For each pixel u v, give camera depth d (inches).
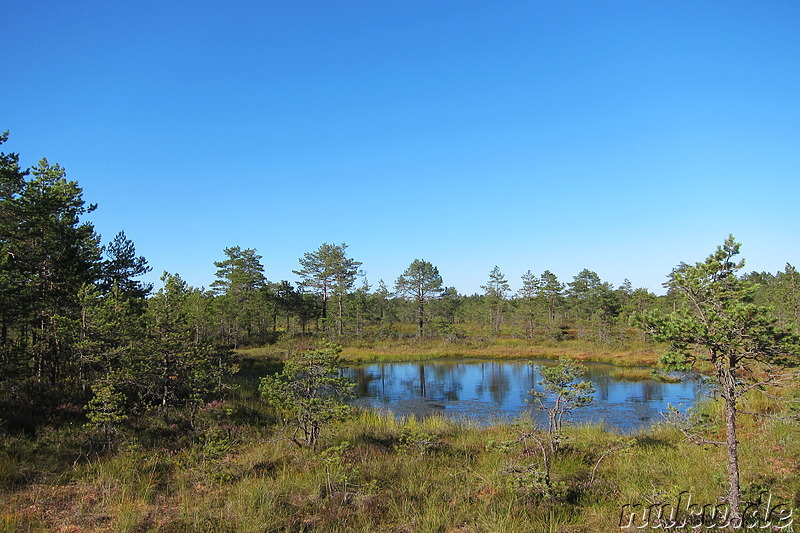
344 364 1489.9
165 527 260.8
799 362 212.5
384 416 641.6
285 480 331.3
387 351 1734.7
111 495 301.6
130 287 796.0
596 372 1202.0
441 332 2068.2
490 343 1935.3
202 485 329.4
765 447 358.0
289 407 418.3
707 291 228.2
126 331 483.5
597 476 338.3
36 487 308.8
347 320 1996.8
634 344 1708.9
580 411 719.1
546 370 380.2
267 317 1861.5
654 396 852.0
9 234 568.4
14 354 506.0
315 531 257.0
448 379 1164.5
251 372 1007.6
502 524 254.8
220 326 1473.9
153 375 478.9
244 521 262.8
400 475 353.4
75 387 529.0
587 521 263.0
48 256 595.2
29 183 611.8
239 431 473.1
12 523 252.7
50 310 558.9
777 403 447.5
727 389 232.1
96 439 392.2
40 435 390.6
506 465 342.3
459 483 335.0
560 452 391.2
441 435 503.2
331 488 314.0
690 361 235.0
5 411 418.9
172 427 452.8
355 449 418.3
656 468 346.3
